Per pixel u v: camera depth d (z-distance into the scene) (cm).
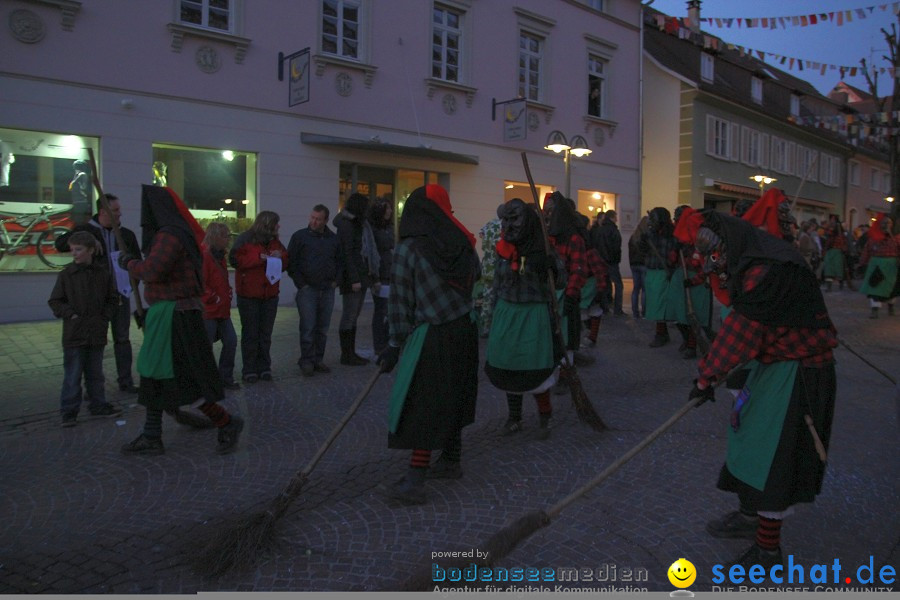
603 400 627
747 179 2541
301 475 358
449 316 391
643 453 480
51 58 945
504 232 482
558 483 426
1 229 935
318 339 709
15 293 948
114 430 520
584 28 1725
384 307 758
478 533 358
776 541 314
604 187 1822
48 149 962
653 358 818
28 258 960
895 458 479
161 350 441
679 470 448
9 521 368
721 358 306
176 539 349
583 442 504
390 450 483
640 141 1916
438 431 385
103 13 984
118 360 618
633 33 1886
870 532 367
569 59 1692
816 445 299
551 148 1309
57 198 976
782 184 2828
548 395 509
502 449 490
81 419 545
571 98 1703
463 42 1446
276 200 1178
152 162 1045
